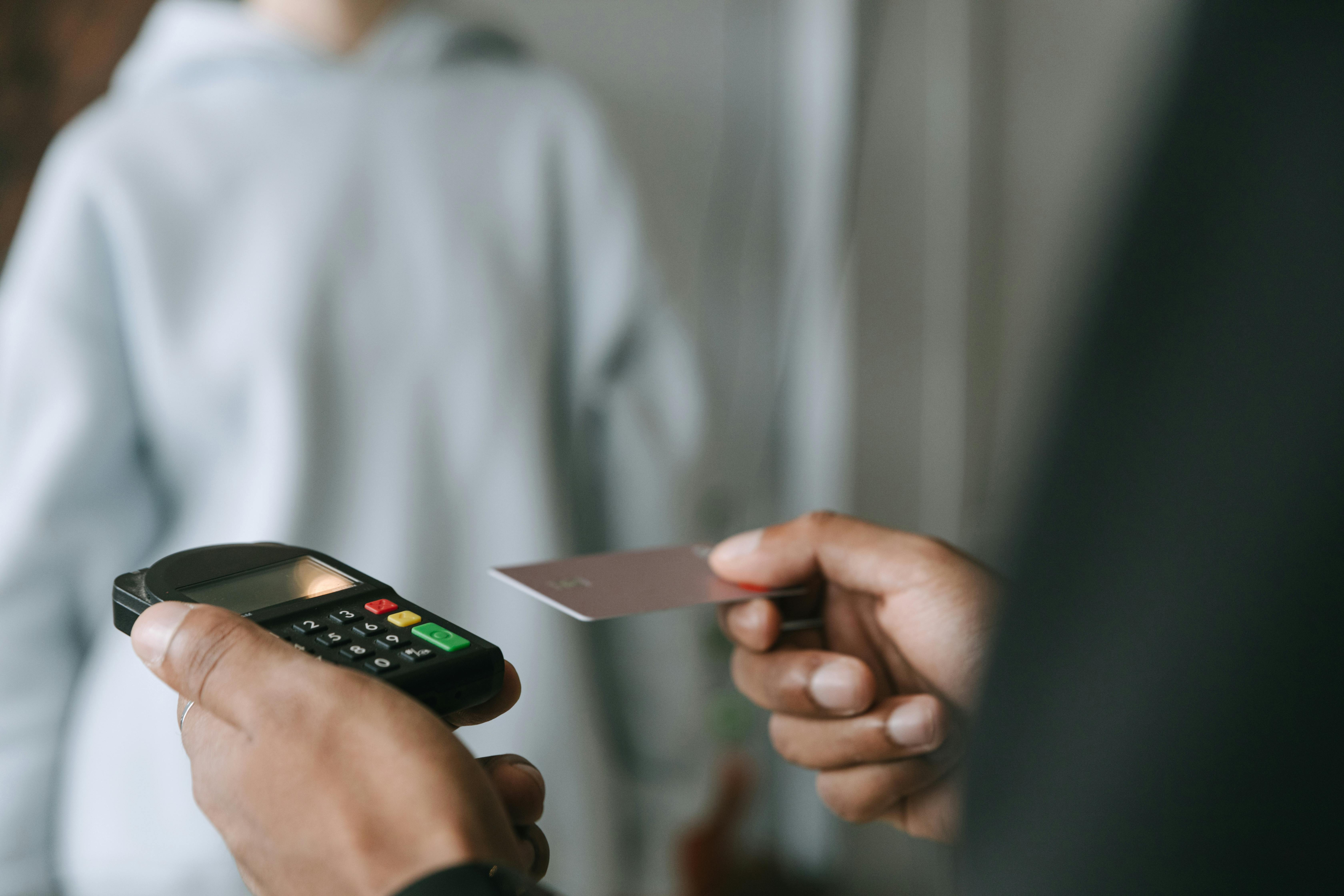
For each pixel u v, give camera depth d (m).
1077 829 0.16
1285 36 0.15
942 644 0.50
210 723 0.32
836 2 1.56
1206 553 0.15
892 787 0.52
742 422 1.64
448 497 1.09
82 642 0.94
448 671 0.36
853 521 0.54
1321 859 0.14
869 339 1.63
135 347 1.00
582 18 1.42
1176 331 0.15
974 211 1.63
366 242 1.08
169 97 1.06
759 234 1.61
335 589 0.42
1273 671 0.14
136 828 0.82
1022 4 1.60
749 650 0.54
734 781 1.37
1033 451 0.17
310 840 0.28
